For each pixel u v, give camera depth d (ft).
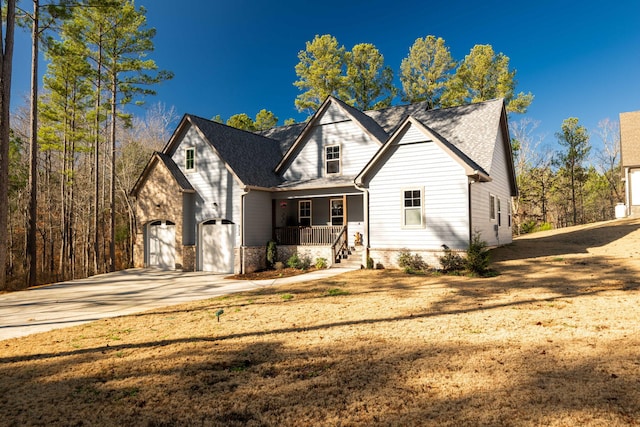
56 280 98.02
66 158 94.63
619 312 22.94
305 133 65.51
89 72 75.77
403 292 33.73
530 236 83.76
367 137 60.54
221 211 61.87
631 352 16.34
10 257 102.12
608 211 155.74
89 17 73.05
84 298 39.09
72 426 12.14
